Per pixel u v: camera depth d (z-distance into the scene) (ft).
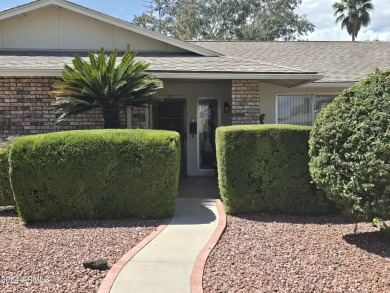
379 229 21.20
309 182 24.45
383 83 19.12
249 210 24.94
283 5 121.80
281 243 18.93
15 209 26.37
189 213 25.23
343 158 18.84
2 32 38.70
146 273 14.97
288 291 13.51
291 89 39.45
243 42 51.21
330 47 49.57
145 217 24.04
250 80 33.68
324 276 14.88
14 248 18.17
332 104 20.56
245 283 14.15
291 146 24.43
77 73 27.32
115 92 28.12
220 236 20.02
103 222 23.38
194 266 15.69
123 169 23.75
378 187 17.87
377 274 15.15
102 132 24.18
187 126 42.37
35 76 31.55
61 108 30.19
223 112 41.91
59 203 23.67
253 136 24.45
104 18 38.37
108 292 13.29
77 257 16.92
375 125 17.95
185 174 42.75
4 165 25.44
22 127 32.19
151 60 35.12
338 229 21.63
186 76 31.19
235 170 24.58
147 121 35.32
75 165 23.50
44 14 39.01
